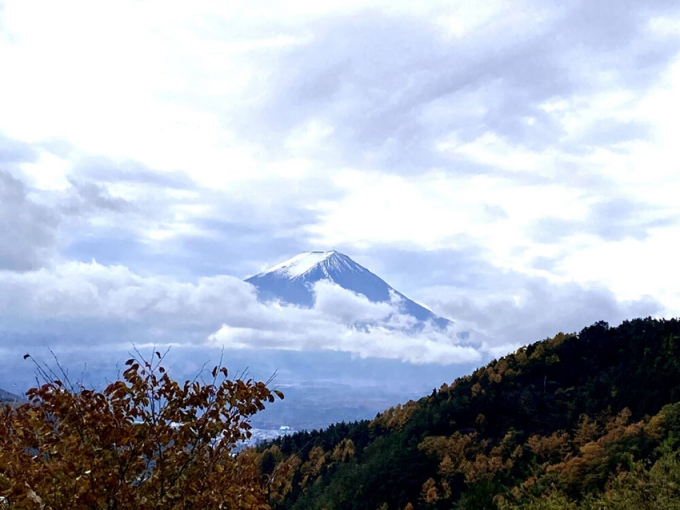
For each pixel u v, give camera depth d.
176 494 9.68
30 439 9.45
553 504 36.72
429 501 86.56
